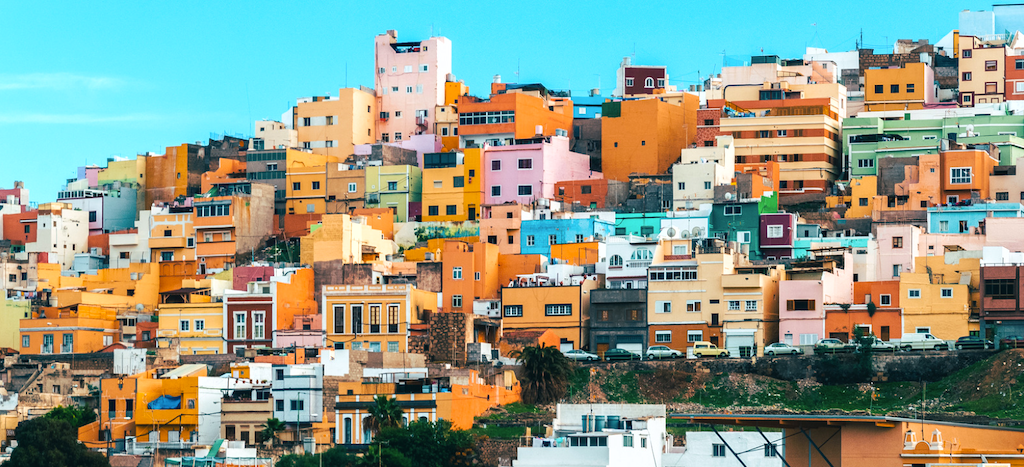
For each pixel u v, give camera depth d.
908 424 110.88
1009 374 158.25
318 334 195.12
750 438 128.25
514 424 158.75
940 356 166.62
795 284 183.88
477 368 175.50
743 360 172.62
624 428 137.00
